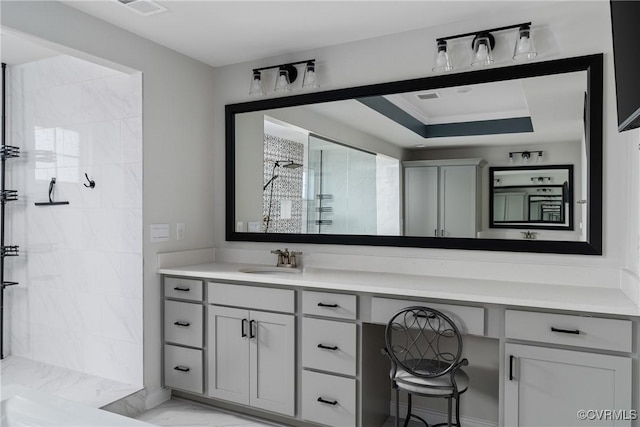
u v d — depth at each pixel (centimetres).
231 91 337
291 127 314
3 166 337
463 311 213
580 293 211
